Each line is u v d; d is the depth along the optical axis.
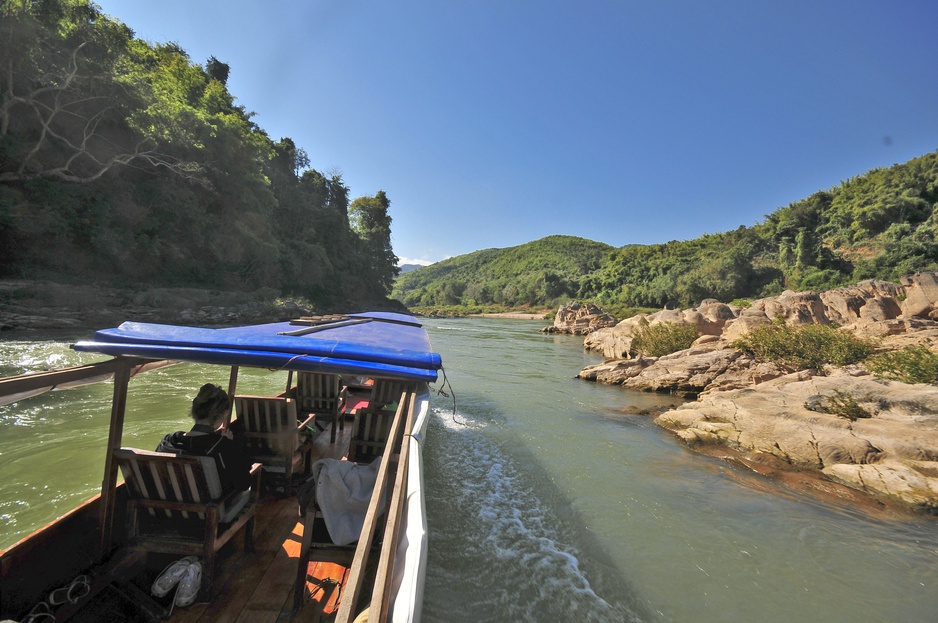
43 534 2.35
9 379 2.07
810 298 18.16
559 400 11.57
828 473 6.62
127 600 2.43
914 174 81.25
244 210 40.84
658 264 94.62
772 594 4.02
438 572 4.08
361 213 80.62
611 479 6.46
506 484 6.12
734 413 8.76
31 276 24.34
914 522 5.34
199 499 2.58
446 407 10.12
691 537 4.94
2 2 22.17
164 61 47.19
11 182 25.00
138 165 32.94
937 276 15.77
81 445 5.99
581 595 3.91
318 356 3.05
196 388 9.65
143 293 27.09
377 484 2.12
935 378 9.41
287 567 3.03
